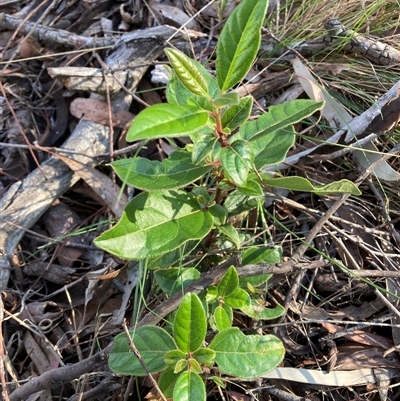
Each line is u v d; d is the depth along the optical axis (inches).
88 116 21.2
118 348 14.1
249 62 11.2
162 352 13.9
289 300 17.0
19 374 18.1
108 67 21.4
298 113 13.3
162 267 15.4
